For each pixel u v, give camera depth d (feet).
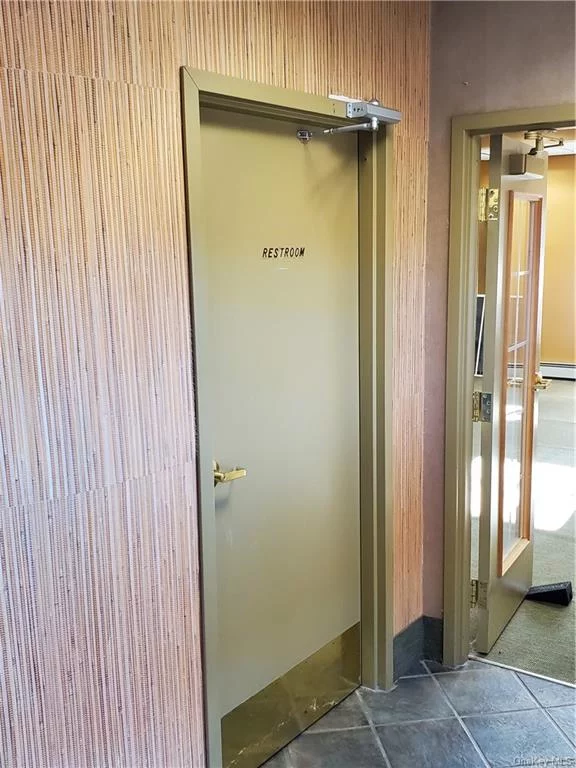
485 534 9.33
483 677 9.09
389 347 8.16
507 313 9.47
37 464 4.73
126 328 5.20
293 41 6.50
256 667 7.34
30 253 4.56
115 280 5.09
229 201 6.39
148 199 5.27
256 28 6.09
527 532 11.16
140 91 5.14
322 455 7.87
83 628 5.17
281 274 7.04
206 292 5.78
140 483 5.45
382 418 8.27
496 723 8.15
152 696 5.79
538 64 7.85
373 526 8.51
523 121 8.00
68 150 4.71
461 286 8.70
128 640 5.52
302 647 7.93
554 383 28.89
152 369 5.43
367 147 7.77
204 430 5.90
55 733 5.08
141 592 5.57
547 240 28.89
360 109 6.89
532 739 7.87
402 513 8.89
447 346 8.87
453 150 8.46
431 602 9.47
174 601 5.86
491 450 9.14
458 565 9.20
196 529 5.98
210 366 6.32
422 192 8.64
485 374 9.07
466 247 8.67
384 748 7.76
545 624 10.38
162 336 5.49
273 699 7.59
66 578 5.01
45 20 4.50
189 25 5.47
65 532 4.97
